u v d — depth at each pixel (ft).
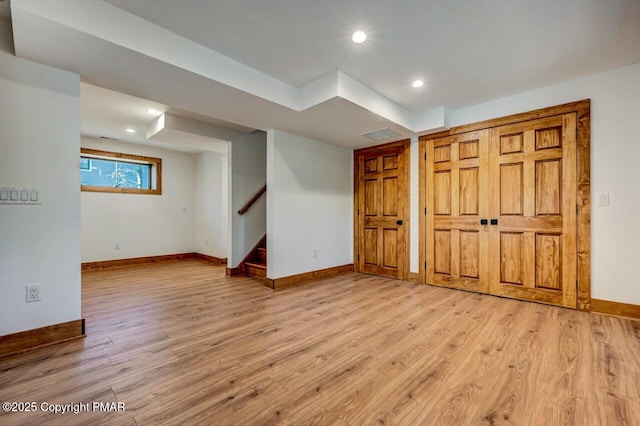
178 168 20.45
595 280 9.17
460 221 12.03
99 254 17.06
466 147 11.82
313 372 5.88
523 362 6.23
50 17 5.25
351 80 9.08
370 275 14.99
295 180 13.26
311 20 6.40
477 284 11.60
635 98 8.51
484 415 4.64
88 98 10.71
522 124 10.46
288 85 9.48
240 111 9.93
